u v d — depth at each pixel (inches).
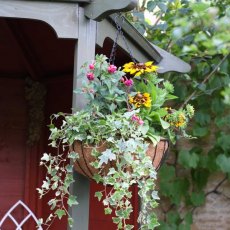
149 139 94.4
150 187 89.6
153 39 171.9
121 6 92.6
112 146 87.5
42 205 174.7
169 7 170.4
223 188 165.3
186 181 163.6
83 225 95.7
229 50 161.9
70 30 96.7
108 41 127.3
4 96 175.9
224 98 160.6
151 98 100.7
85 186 96.5
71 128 89.3
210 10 167.9
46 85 177.3
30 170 175.0
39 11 96.3
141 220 93.3
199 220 164.9
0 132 175.6
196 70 163.5
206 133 160.7
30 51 154.5
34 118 174.2
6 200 173.8
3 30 144.3
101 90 93.4
